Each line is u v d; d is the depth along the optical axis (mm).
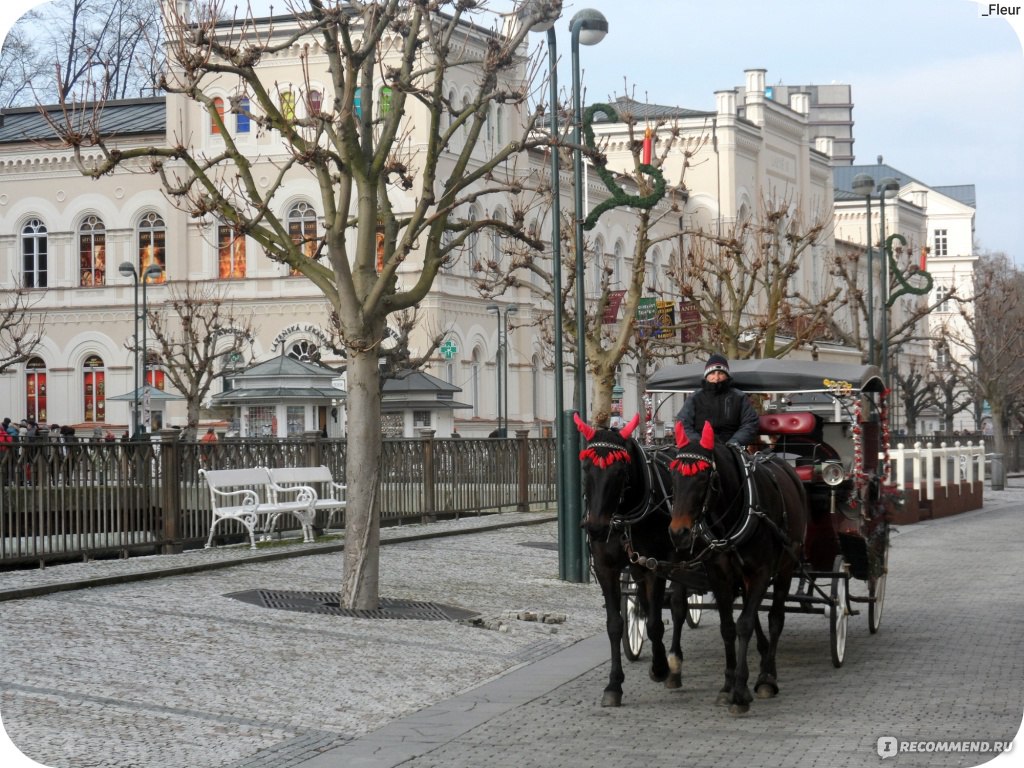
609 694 11516
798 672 13164
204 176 16422
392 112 16797
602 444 11523
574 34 21094
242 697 11375
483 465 30844
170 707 10883
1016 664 13398
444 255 17281
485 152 58406
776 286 38656
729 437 13016
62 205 63219
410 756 9742
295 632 14398
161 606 15406
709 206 76188
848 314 80188
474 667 13211
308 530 22859
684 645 14961
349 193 16391
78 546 18688
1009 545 27469
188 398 52469
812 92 148000
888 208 97562
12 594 15477
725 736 10305
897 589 19812
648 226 28000
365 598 16219
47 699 10844
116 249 62469
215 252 61094
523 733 10477
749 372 15148
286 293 60000
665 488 11961
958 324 89938
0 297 62750
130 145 61875
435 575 19984
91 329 62719
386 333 16844
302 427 45500
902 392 79750
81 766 9125
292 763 9516
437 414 47438
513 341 62125
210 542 21469
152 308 61781
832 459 15109
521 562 22109
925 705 11367
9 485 17406
